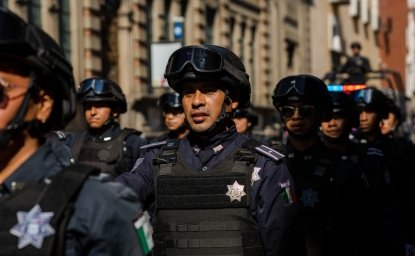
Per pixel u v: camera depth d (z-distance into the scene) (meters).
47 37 2.05
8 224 1.85
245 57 23.31
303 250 3.12
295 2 27.80
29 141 2.03
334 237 4.11
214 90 3.18
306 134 4.30
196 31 19.50
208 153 3.14
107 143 5.94
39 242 1.83
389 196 4.69
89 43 14.63
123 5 16.08
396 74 17.62
